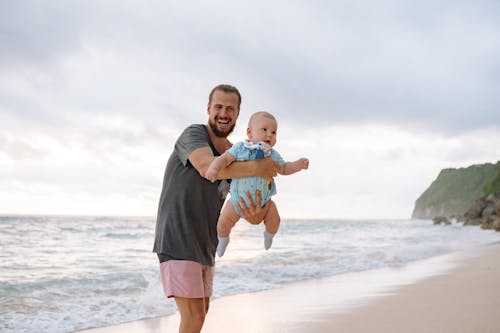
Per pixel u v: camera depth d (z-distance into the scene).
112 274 9.70
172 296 3.04
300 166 3.14
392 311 5.62
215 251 3.31
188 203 3.07
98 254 14.29
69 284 8.51
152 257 13.55
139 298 7.28
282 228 39.62
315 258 13.09
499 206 50.53
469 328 4.48
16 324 5.74
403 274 9.77
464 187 176.75
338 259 12.91
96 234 22.91
